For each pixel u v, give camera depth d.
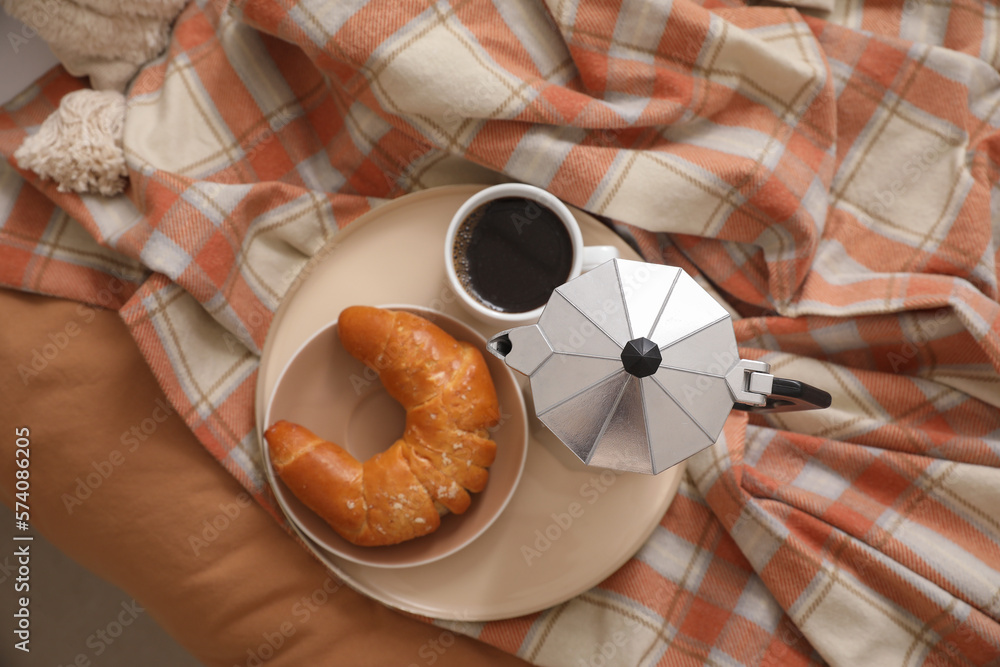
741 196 0.68
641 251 0.70
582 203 0.68
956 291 0.67
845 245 0.73
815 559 0.67
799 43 0.71
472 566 0.66
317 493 0.62
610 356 0.53
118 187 0.69
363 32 0.64
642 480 0.66
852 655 0.67
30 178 0.68
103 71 0.70
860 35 0.72
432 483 0.61
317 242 0.71
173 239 0.66
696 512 0.70
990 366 0.69
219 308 0.67
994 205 0.72
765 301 0.72
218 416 0.68
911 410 0.70
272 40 0.70
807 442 0.71
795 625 0.69
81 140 0.67
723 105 0.70
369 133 0.69
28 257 0.70
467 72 0.65
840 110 0.73
